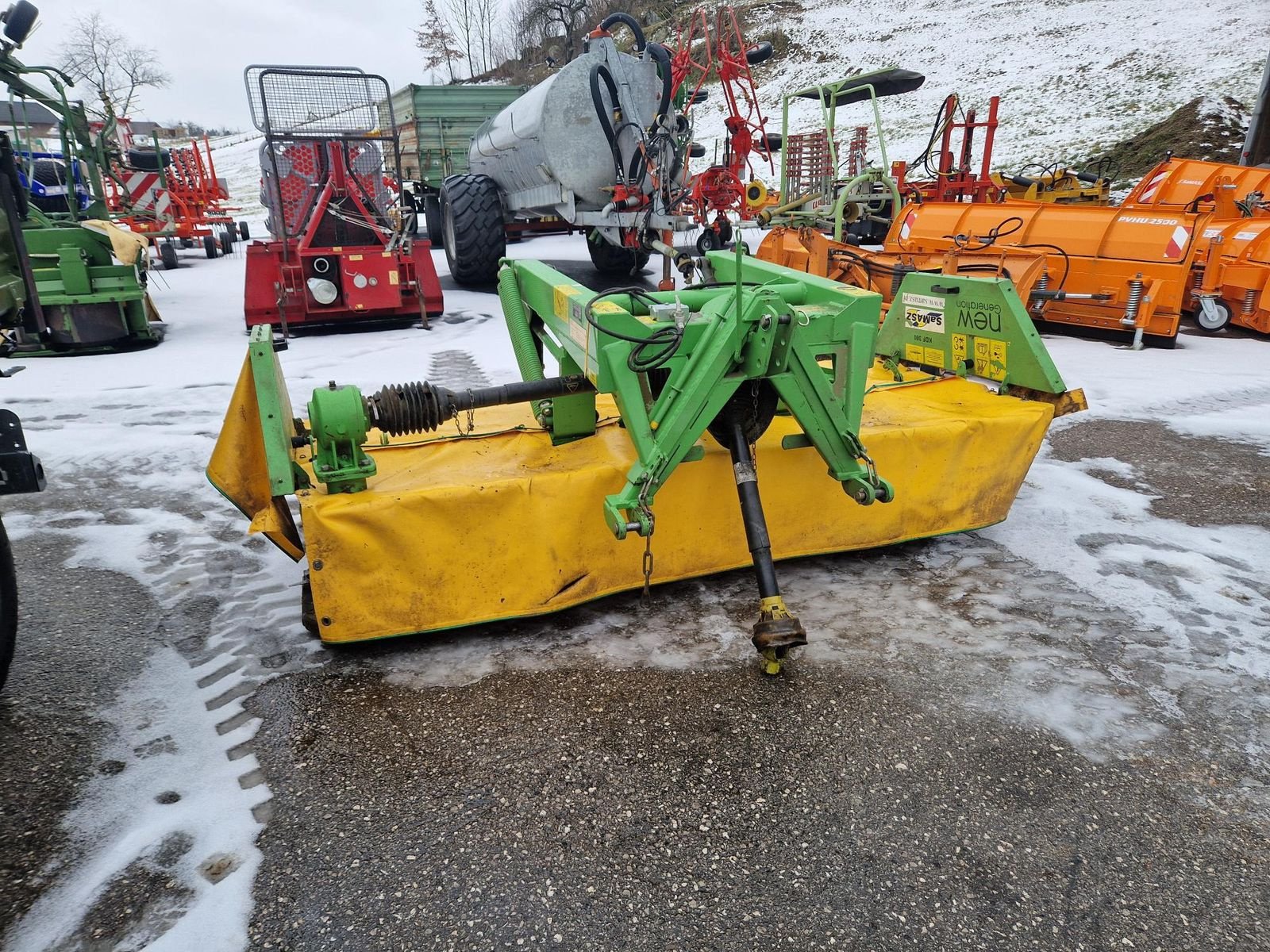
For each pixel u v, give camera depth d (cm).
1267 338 713
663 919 162
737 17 3619
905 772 201
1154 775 199
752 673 241
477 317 809
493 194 898
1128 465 411
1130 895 166
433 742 214
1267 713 221
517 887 170
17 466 213
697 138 2588
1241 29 2252
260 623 273
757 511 235
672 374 231
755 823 186
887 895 167
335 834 183
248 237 1692
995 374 337
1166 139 1611
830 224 970
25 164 805
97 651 256
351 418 234
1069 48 2514
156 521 357
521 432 298
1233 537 328
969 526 319
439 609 251
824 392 246
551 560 259
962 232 803
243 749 212
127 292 679
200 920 161
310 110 713
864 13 3384
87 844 180
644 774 201
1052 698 228
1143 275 667
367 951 155
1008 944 156
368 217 737
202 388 570
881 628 264
